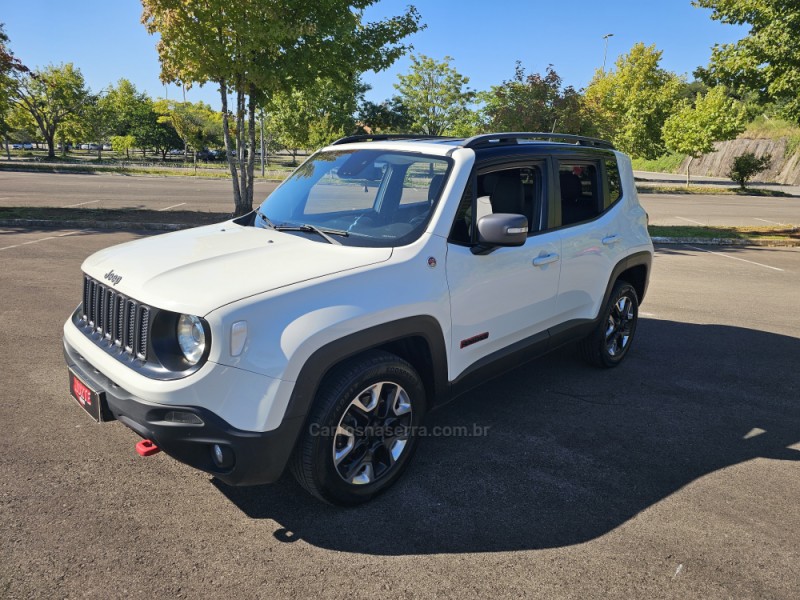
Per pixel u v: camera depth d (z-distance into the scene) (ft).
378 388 9.46
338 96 128.88
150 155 236.84
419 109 136.87
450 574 8.22
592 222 14.39
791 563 8.66
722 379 16.20
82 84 175.32
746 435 12.87
